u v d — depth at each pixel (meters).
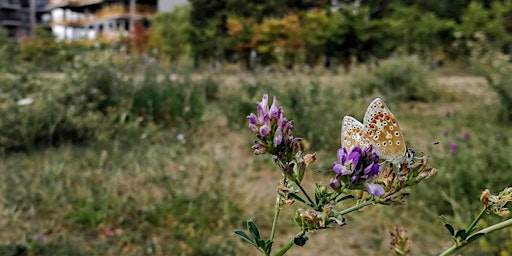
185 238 4.84
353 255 4.55
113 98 8.98
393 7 32.06
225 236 4.96
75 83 8.95
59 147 7.55
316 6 29.03
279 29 21.41
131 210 5.22
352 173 1.35
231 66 22.53
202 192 5.51
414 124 9.70
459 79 17.16
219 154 7.59
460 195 5.13
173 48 23.77
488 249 4.25
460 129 8.93
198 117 9.80
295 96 8.72
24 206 5.26
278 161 1.47
